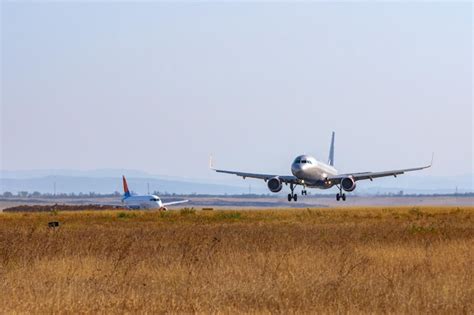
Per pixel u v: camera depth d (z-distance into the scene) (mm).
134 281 85312
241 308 69875
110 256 106750
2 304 70000
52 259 103688
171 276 88500
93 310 68250
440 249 112312
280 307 69125
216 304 70875
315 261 97312
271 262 96562
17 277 86562
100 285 81375
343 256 99812
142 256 107562
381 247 117500
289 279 83188
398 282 80812
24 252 111188
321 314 66875
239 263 97188
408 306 68875
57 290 75062
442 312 67688
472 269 91438
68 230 186625
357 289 76875
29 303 69562
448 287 76688
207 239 137750
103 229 193000
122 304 70062
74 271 92562
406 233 153500
